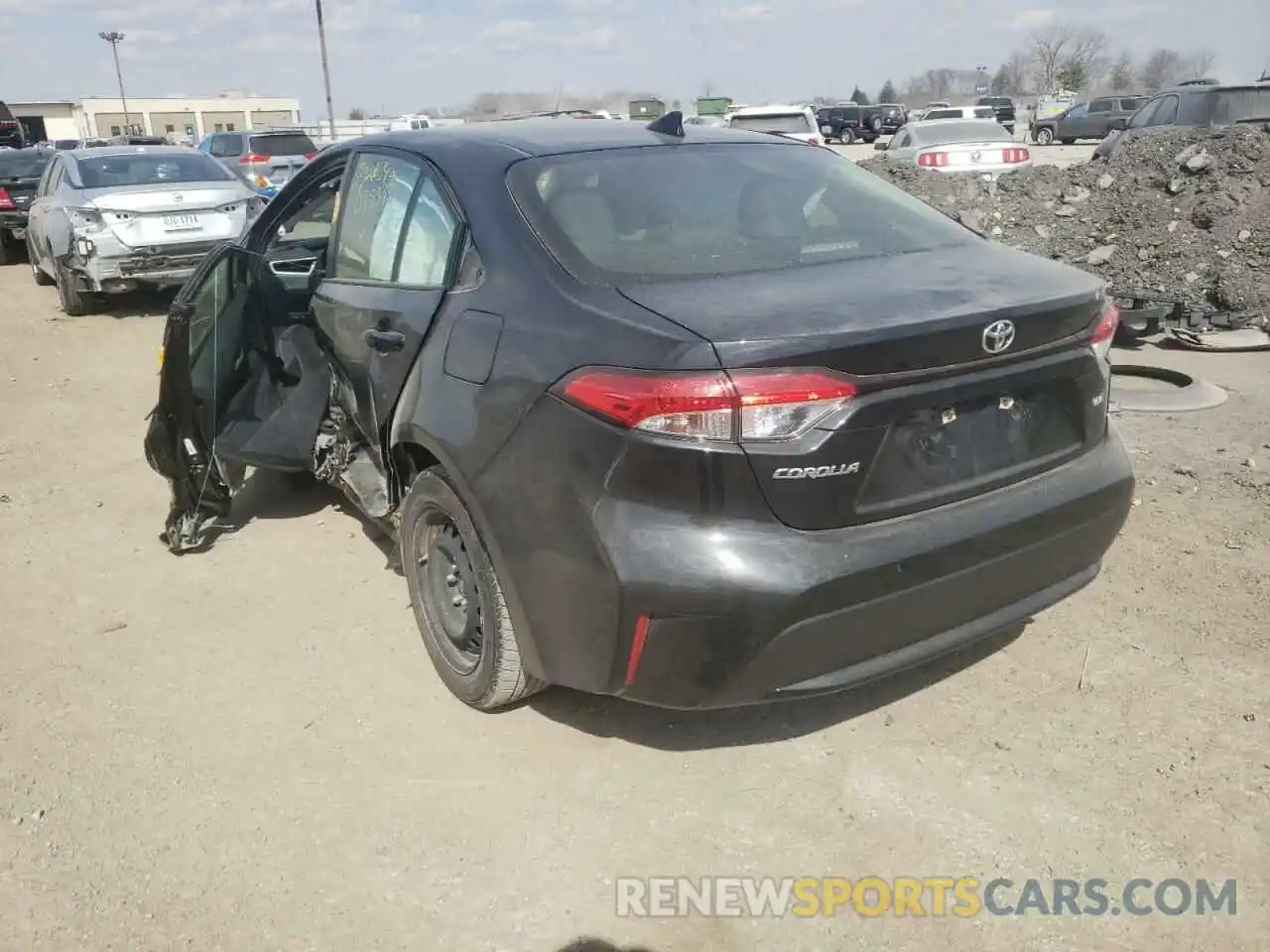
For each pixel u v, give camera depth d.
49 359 8.73
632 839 2.79
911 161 14.74
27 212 15.35
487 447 2.89
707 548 2.46
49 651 3.84
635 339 2.55
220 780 3.07
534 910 2.57
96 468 5.84
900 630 2.67
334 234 4.24
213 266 4.32
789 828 2.81
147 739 3.29
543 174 3.29
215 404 4.47
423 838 2.81
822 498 2.50
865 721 3.24
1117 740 3.10
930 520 2.65
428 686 3.54
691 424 2.43
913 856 2.70
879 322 2.52
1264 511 4.56
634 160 3.44
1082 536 2.98
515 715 3.35
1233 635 3.61
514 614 2.90
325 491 5.39
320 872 2.71
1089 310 2.90
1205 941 2.41
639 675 2.61
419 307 3.37
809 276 2.89
